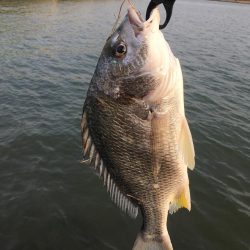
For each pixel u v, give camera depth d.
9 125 1.23
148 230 0.34
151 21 0.30
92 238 0.77
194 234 0.80
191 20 4.67
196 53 2.61
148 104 0.30
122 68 0.30
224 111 1.50
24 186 0.91
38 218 0.81
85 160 0.31
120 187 0.32
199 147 1.17
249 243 0.79
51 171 0.98
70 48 2.49
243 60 2.51
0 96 1.50
